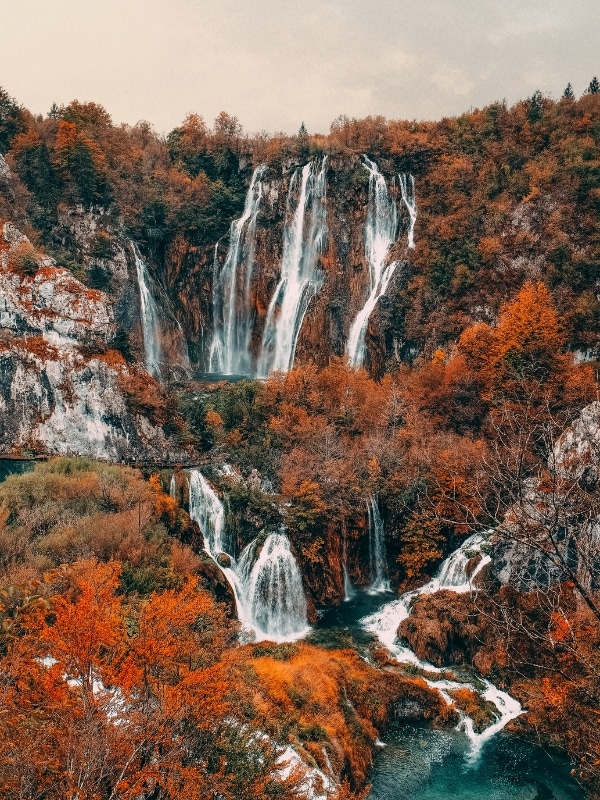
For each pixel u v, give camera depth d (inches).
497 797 1397.6
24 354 2544.3
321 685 1587.1
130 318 3373.5
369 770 1462.8
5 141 3688.5
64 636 829.2
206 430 2632.9
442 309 3449.8
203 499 2292.1
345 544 2293.3
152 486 2190.0
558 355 2733.8
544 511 761.6
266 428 2687.0
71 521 1836.9
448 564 2223.2
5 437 2492.6
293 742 1358.3
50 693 808.3
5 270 2618.1
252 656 1685.5
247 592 2102.6
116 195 3587.6
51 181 3422.7
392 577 2348.7
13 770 724.7
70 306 2623.0
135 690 900.6
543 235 3383.4
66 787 732.0
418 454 2453.2
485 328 2952.8
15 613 1302.9
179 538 2103.8
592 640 1501.0
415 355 3452.3
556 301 3157.0
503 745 1552.7
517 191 3636.8
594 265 3171.8
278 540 2167.8
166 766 804.0
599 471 843.4
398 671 1777.8
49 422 2514.8
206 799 860.6
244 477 2437.3
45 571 1581.0
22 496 1927.9
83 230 3366.1
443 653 1843.0
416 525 2304.4
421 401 2817.4
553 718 1545.3
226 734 981.2
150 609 938.1
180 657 943.0
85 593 895.1
